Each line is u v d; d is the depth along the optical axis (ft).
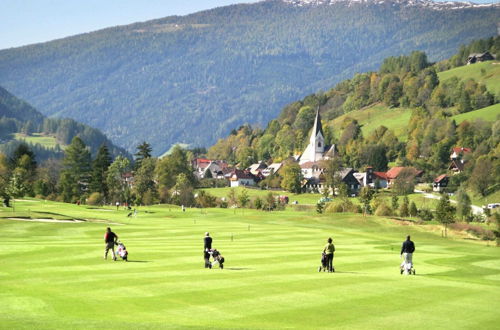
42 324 90.07
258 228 323.16
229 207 634.02
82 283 126.82
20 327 87.92
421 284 137.69
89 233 266.77
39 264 156.04
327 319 101.81
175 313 102.53
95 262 161.79
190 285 127.24
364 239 279.49
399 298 120.16
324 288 128.06
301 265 166.71
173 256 179.63
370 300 117.39
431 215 476.13
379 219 389.60
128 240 239.91
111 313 100.94
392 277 148.15
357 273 154.30
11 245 201.77
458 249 253.44
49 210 427.33
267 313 104.53
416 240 304.91
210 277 138.51
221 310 105.70
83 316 97.91
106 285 125.08
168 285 126.62
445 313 108.58
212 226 329.11
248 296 117.60
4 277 133.28
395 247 240.94
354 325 98.53
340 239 274.98
